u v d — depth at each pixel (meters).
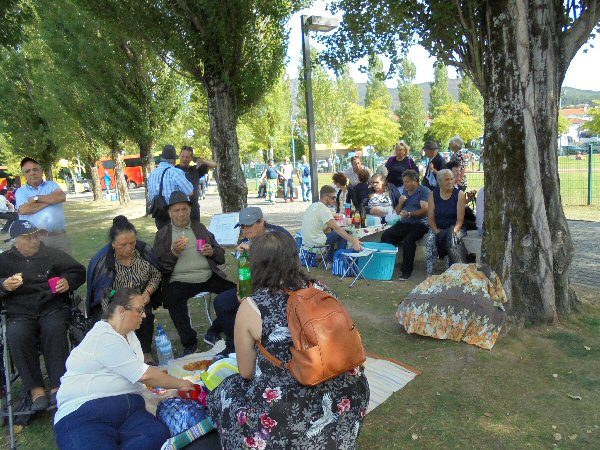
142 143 17.42
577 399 3.71
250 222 4.40
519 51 4.66
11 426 3.61
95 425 2.95
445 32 5.29
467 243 6.79
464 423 3.50
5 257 4.03
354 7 6.01
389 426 3.50
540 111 4.77
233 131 9.98
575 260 7.79
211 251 4.97
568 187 17.28
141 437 2.93
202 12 9.10
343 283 7.17
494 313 4.64
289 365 2.23
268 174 20.52
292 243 2.47
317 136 43.53
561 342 4.59
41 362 5.18
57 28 16.36
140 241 4.72
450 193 6.96
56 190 5.47
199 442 2.92
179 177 6.54
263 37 10.16
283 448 2.27
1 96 22.20
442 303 4.88
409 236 7.34
